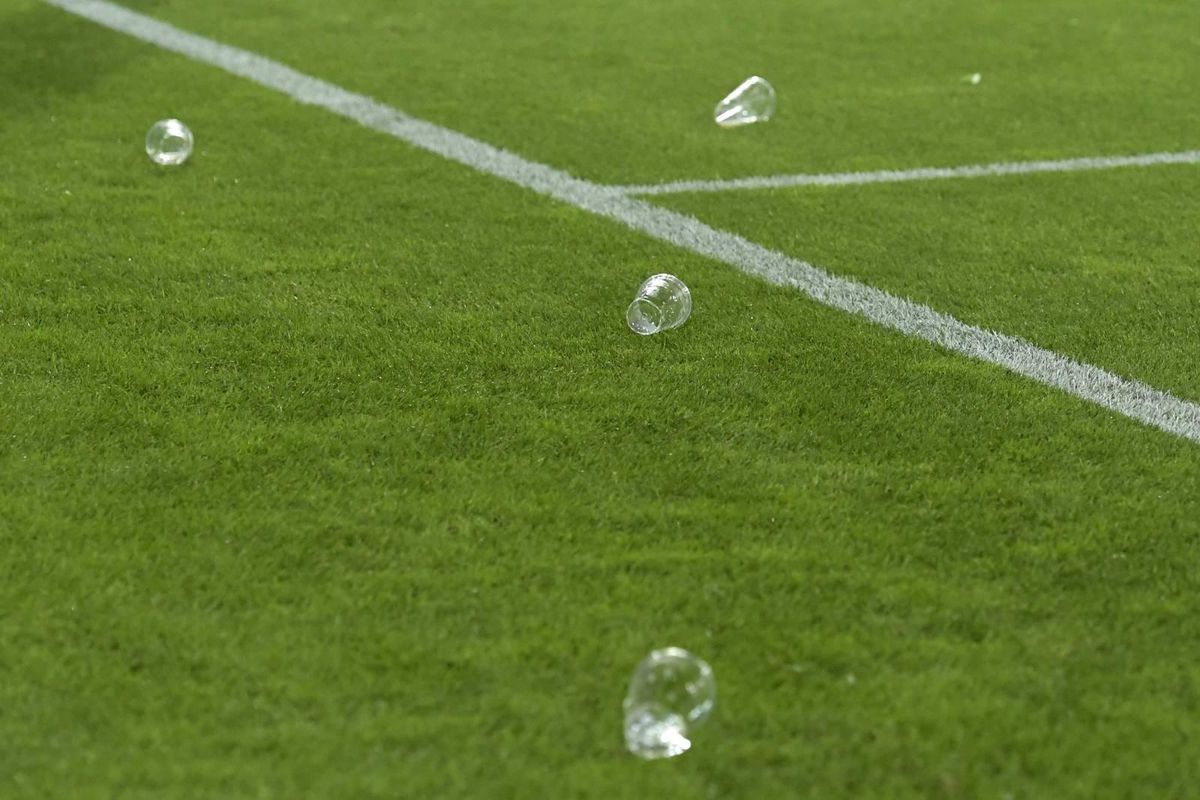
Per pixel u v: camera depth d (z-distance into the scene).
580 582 6.92
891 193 13.90
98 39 19.83
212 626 6.49
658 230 12.59
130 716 5.87
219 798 5.41
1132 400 9.23
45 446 8.17
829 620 6.65
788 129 16.22
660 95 17.59
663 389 9.14
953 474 8.11
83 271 11.09
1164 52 20.53
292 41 20.19
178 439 8.30
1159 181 14.43
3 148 14.54
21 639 6.37
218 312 10.30
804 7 23.27
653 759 5.68
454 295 10.79
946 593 6.89
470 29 21.22
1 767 5.55
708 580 6.96
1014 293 11.20
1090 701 6.10
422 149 15.03
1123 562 7.21
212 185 13.55
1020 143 15.84
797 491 7.86
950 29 21.83
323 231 12.30
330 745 5.71
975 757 5.74
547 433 8.49
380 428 8.52
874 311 10.71
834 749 5.77
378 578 6.91
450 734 5.80
